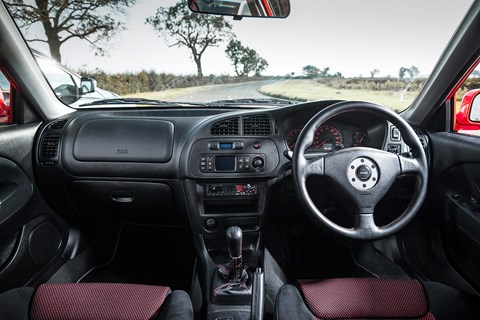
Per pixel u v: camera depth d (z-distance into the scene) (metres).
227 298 1.49
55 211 2.02
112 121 1.89
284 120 1.83
